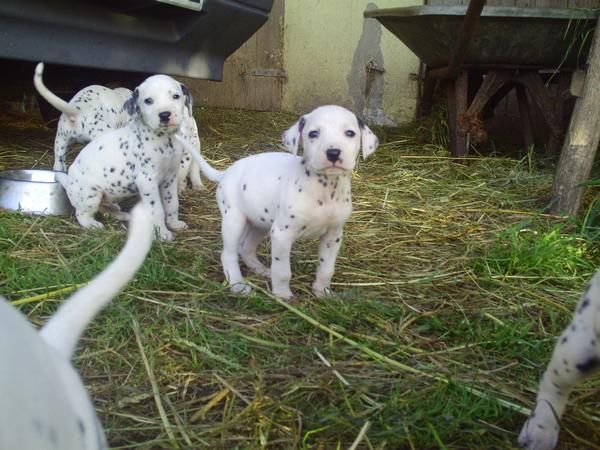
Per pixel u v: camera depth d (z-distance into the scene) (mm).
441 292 1041
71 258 1099
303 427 681
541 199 1507
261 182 997
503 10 1664
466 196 1549
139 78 2168
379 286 1058
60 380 322
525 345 863
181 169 1548
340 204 958
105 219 1404
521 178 1666
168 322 889
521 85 1982
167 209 1322
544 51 1749
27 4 1482
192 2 1758
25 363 291
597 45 1342
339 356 828
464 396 716
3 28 1462
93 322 871
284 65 2750
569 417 702
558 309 987
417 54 2016
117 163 1270
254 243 1114
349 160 911
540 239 1195
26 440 270
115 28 1695
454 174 1737
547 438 644
